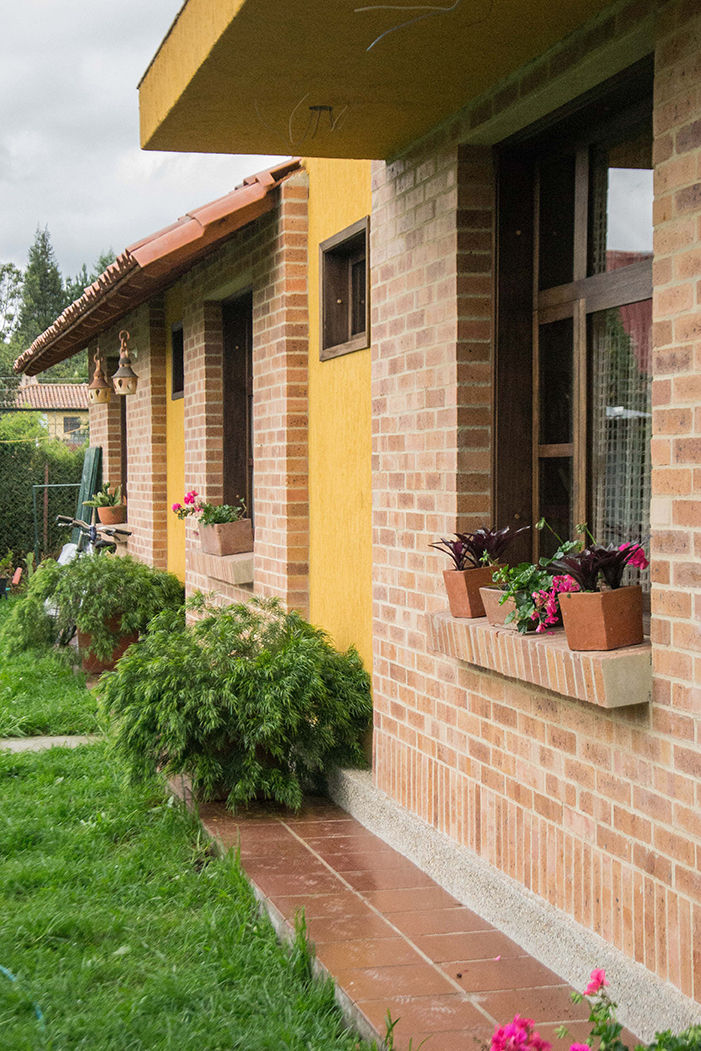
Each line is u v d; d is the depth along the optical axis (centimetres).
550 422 443
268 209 697
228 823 554
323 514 663
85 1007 360
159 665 573
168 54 451
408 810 517
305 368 692
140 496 1191
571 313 422
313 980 379
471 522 455
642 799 332
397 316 517
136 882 479
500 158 448
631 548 343
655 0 320
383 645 546
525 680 375
